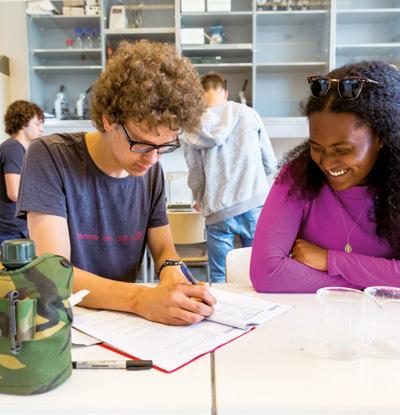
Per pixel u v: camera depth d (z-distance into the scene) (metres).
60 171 1.00
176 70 0.85
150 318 0.81
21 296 0.51
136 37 3.46
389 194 0.98
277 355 0.65
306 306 0.91
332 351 0.66
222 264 2.36
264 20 3.43
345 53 3.49
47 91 3.67
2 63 3.45
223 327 0.77
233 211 2.25
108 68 0.89
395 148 0.92
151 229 1.22
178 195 3.69
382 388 0.55
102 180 1.05
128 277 1.16
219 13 3.30
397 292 0.74
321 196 1.08
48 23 3.48
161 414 0.51
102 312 0.86
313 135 0.91
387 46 3.36
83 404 0.52
